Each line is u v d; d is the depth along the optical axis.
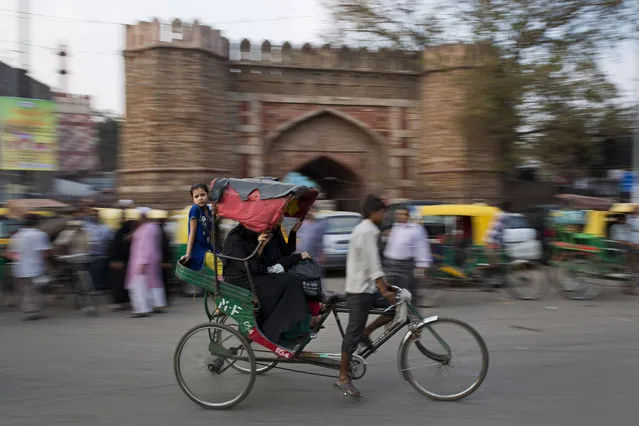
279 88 19.19
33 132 15.92
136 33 17.41
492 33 16.56
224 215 4.74
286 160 19.62
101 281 9.27
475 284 10.18
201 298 10.21
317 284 4.88
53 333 7.42
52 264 9.34
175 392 4.98
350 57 19.58
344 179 21.69
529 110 16.73
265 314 4.68
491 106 16.34
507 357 6.05
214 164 18.09
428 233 10.57
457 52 18.83
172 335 7.28
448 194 19.16
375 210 4.68
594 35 16.69
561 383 5.12
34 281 8.47
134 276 8.58
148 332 7.46
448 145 19.17
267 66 18.97
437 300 9.38
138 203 17.41
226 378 4.62
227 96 18.72
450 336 4.70
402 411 4.45
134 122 17.59
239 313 4.70
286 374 5.45
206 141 17.80
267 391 4.97
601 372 5.46
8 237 10.30
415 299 8.27
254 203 4.66
